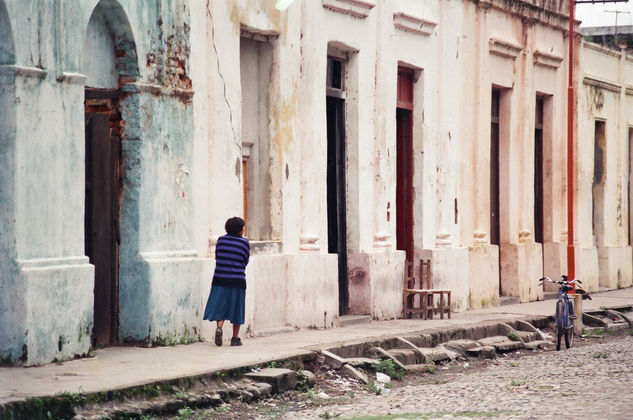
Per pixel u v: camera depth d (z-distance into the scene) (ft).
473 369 57.00
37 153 43.60
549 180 93.35
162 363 44.60
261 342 53.06
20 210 42.73
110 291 49.67
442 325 64.85
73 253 45.55
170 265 50.60
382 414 40.11
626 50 120.37
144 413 38.37
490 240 85.51
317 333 58.29
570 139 72.59
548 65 91.66
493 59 83.30
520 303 85.71
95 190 48.91
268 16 58.13
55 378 40.11
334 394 46.78
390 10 69.41
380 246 68.49
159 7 50.60
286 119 59.67
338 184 66.18
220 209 54.70
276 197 59.26
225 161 55.01
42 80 43.88
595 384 46.24
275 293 57.98
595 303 87.30
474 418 37.65
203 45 53.52
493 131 86.12
